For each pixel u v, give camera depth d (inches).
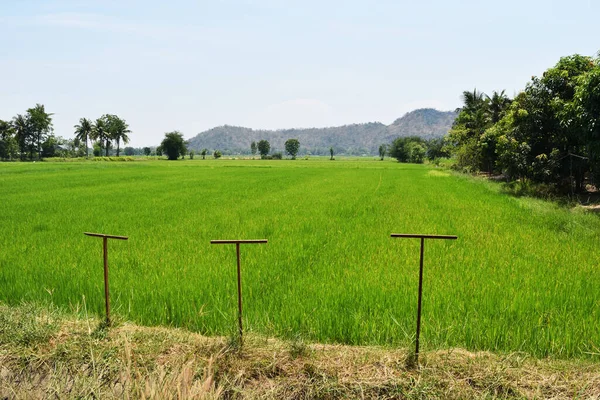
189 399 119.0
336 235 411.8
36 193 868.0
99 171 1852.9
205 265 293.6
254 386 140.1
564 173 816.9
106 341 164.1
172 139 4480.8
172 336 169.2
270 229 442.9
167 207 643.5
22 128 4114.2
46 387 141.6
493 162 1357.0
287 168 2396.7
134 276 267.4
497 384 137.2
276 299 223.6
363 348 161.5
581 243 367.6
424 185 1130.0
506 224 472.1
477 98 2178.9
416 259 310.3
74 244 369.7
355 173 1861.5
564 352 166.1
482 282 253.1
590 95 565.9
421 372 141.6
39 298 231.0
